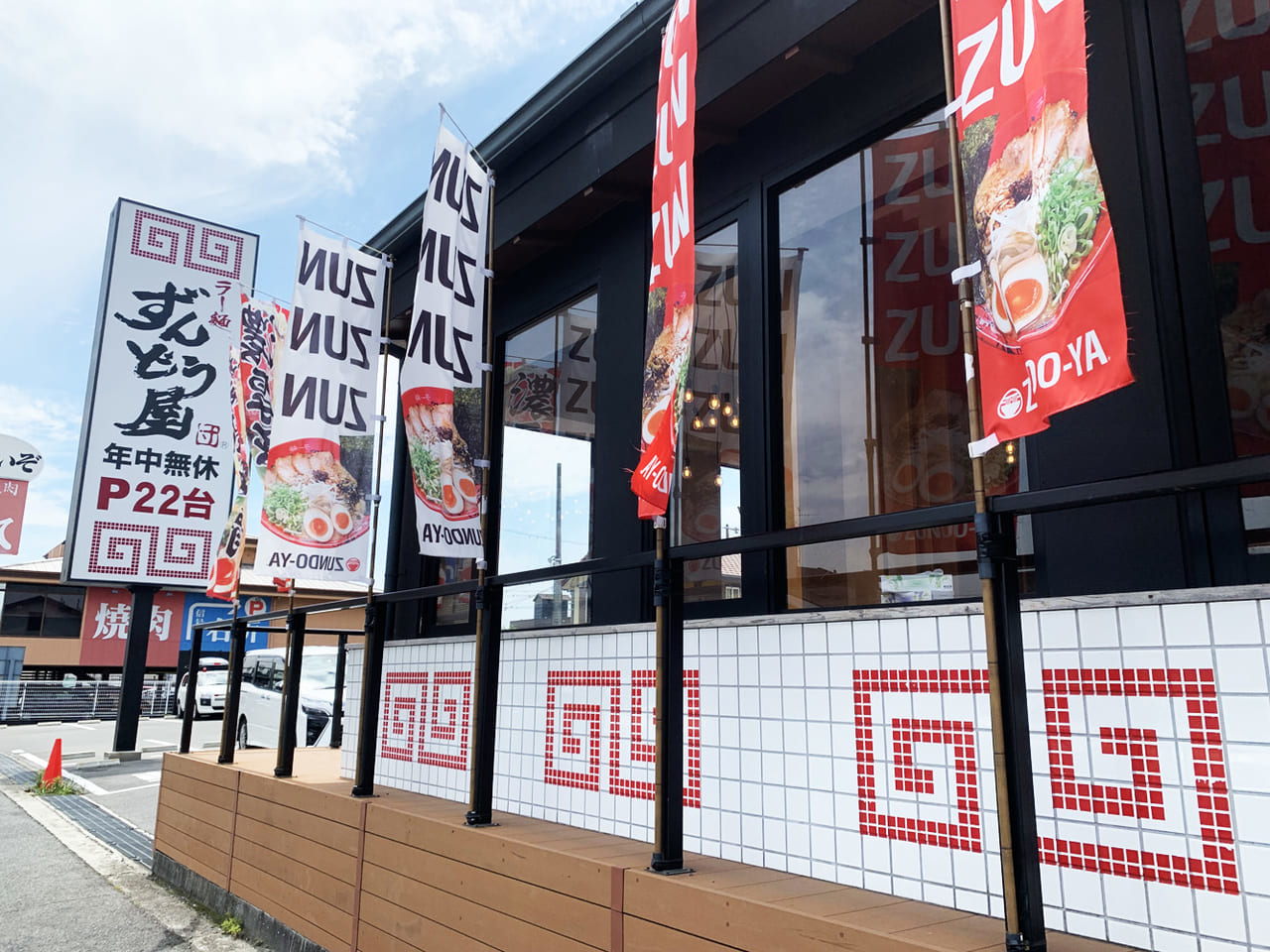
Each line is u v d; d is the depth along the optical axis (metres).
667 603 3.00
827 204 3.82
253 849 5.51
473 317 4.34
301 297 5.01
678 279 2.94
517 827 3.78
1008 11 2.01
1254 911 1.87
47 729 23.11
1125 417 2.55
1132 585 2.47
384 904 4.14
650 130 4.32
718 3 3.88
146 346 14.08
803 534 2.62
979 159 2.06
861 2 3.32
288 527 4.75
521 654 4.31
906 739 2.59
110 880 7.02
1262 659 1.90
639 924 2.82
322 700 12.23
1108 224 1.72
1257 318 2.41
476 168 4.49
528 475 5.54
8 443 21.12
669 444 2.92
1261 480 1.69
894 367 3.48
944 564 3.21
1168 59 2.61
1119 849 2.10
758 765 3.03
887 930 2.17
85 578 13.47
